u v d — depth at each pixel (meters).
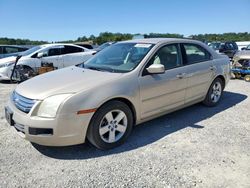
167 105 4.44
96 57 4.83
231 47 20.14
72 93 3.30
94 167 3.21
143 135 4.19
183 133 4.25
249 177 2.98
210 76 5.33
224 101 6.23
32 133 3.24
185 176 3.00
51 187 2.82
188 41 5.03
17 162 3.33
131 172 3.09
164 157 3.45
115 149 3.71
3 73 9.38
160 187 2.80
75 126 3.30
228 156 3.46
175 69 4.50
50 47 10.76
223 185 2.83
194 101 5.11
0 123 4.73
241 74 9.31
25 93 3.46
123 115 3.77
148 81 4.01
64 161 3.37
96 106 3.40
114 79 3.68
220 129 4.41
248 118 4.98
